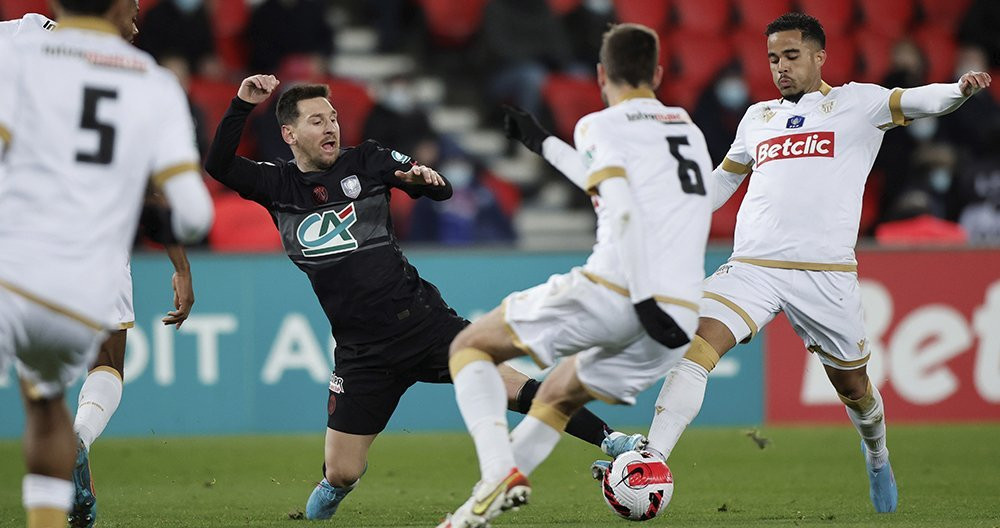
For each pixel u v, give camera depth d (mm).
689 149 16750
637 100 16734
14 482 28422
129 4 19516
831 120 21906
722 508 22969
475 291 36438
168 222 19969
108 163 14258
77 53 14367
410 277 21766
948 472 28734
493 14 53594
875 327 37062
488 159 54125
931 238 41219
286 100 21188
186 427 35688
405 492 26359
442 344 21562
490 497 15812
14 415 35625
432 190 21375
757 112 22766
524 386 21359
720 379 37188
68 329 14195
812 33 21984
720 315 21750
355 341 21531
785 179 22047
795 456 31719
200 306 35812
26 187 14047
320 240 21266
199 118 44094
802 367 37438
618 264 16016
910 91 21500
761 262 22156
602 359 16562
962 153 49969
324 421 36281
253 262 36062
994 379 37469
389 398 21812
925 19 57250
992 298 37406
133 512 23375
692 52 54562
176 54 47656
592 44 54188
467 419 16469
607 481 20297
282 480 28344
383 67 55594
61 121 14125
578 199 52875
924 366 37250
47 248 13977
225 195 43812
